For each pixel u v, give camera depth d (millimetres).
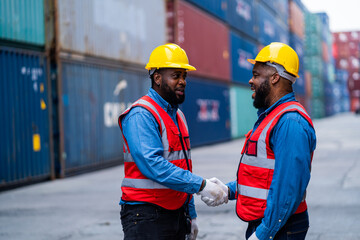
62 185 9914
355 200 7254
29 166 9984
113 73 13344
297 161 2268
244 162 2521
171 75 2691
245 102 28281
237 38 26703
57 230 5844
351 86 94938
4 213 7027
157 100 2707
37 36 10430
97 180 10555
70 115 11305
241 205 2549
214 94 22703
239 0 27234
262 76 2498
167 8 18516
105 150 12797
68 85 11250
